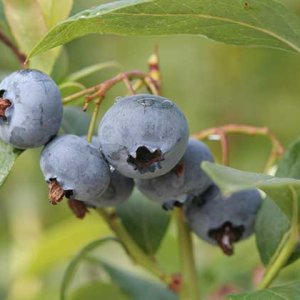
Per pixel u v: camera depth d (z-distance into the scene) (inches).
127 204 9.3
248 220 8.5
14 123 7.2
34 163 16.7
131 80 8.5
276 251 8.4
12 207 17.0
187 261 8.6
